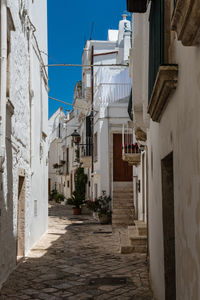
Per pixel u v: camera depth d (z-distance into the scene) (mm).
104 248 9820
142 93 7305
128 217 14648
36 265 7605
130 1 4945
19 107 7672
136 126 7594
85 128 22672
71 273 6930
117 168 17469
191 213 2385
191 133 2363
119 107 17391
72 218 19312
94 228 14555
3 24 5742
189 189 2441
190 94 2387
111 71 19703
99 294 5555
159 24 3645
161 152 4125
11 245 6910
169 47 3410
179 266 2867
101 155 17188
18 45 7449
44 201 12969
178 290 2932
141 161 10883
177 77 2906
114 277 6605
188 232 2490
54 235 12531
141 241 9109
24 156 8523
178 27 2213
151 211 5914
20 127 7863
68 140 32094
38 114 11000
